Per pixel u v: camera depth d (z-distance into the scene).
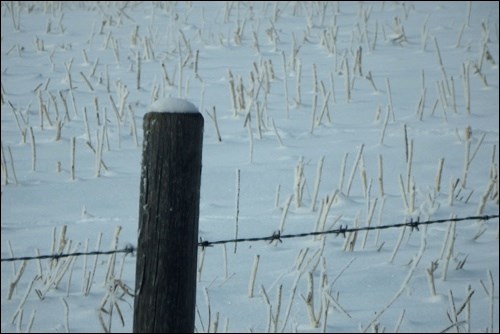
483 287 14.30
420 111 26.08
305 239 16.97
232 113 26.61
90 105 27.64
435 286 14.84
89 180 20.39
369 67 32.78
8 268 15.26
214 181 20.28
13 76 31.55
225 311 13.62
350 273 15.28
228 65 33.16
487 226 17.84
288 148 23.08
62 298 13.23
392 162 21.97
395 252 15.79
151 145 8.00
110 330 12.52
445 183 20.53
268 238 12.70
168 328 8.14
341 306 13.80
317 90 28.91
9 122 25.62
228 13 41.84
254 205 18.88
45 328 12.77
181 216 8.07
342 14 43.09
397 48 36.00
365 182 19.19
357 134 24.45
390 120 25.81
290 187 20.06
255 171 21.05
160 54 35.00
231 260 15.84
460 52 35.06
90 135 24.25
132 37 36.97
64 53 35.47
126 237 16.75
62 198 19.20
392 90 29.45
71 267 14.16
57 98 28.41
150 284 8.11
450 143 23.62
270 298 14.16
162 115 7.96
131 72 32.16
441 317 13.58
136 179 20.59
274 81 30.52
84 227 17.38
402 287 13.05
